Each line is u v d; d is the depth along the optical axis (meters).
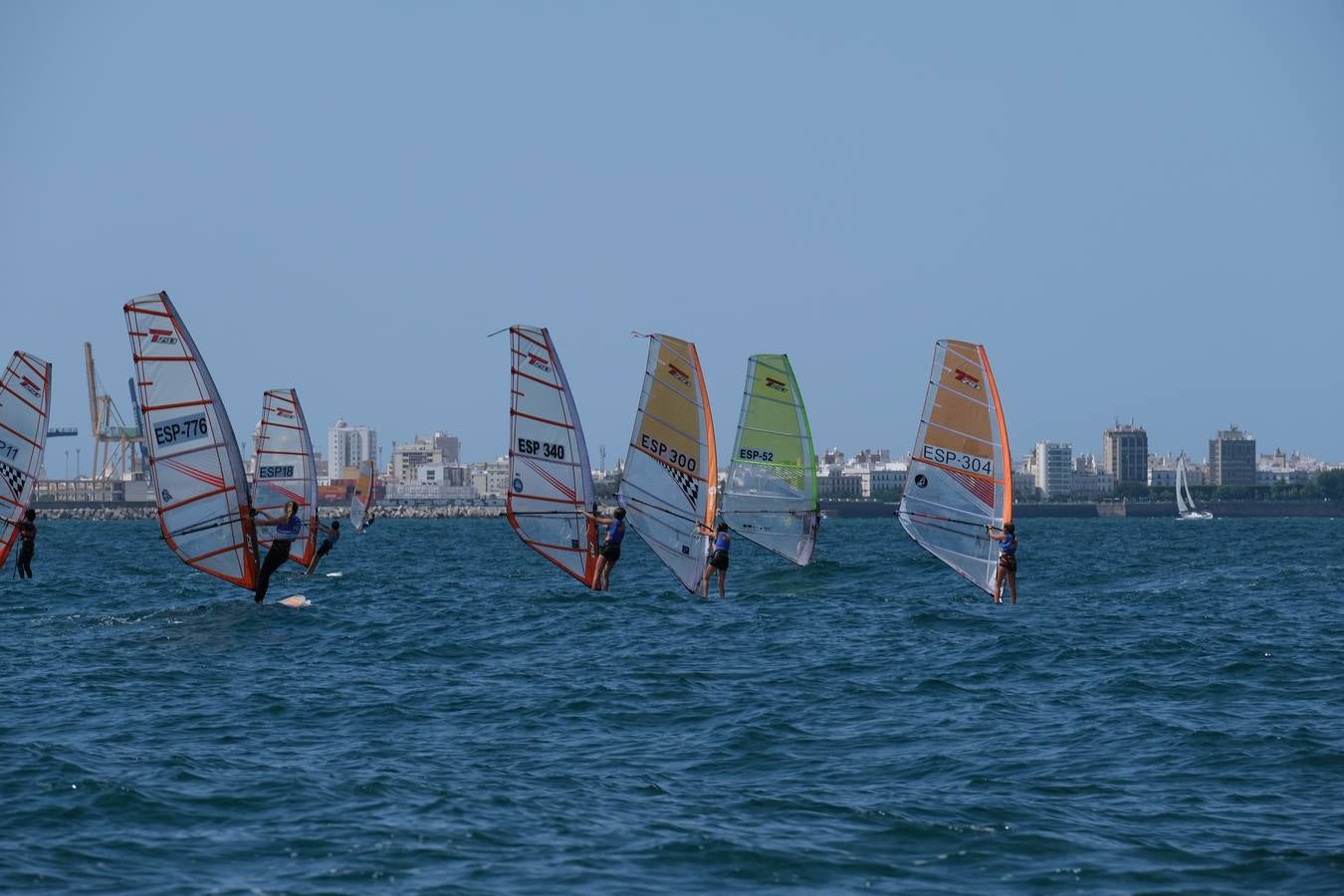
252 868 47.19
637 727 70.44
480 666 89.94
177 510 108.56
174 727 69.06
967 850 49.69
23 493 139.50
